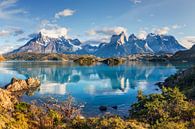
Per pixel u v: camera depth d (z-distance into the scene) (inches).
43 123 1756.9
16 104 2167.8
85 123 1614.2
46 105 2204.7
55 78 6294.3
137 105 2046.0
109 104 3080.7
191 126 1537.9
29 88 4340.6
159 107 1811.0
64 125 1716.3
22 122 1690.5
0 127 1480.1
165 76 6579.7
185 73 4010.8
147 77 6422.2
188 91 2903.5
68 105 2234.3
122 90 4281.5
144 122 1695.4
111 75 7022.6
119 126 1425.9
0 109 1913.1
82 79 6092.5
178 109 1800.0
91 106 2938.0
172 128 1480.1
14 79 4338.1
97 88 4527.6
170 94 2032.5
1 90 2348.7
